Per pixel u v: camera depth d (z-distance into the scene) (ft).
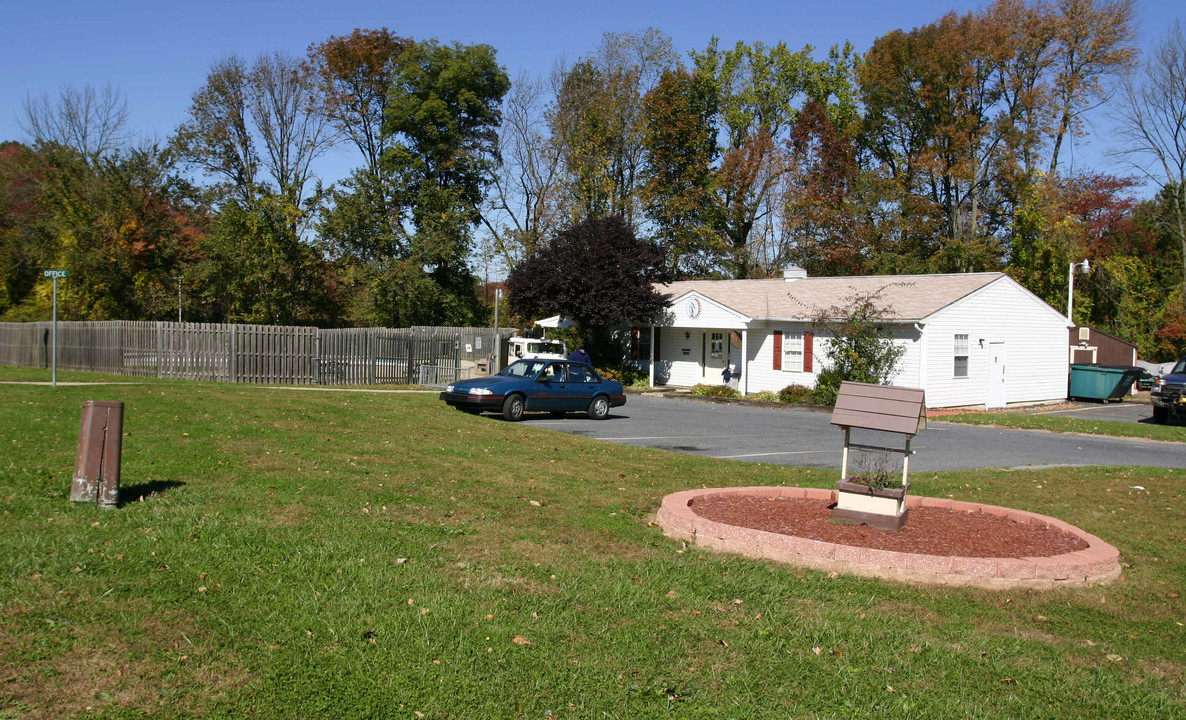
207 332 89.61
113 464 25.21
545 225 150.92
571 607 19.42
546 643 17.26
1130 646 19.11
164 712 13.66
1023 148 137.59
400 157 150.92
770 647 17.67
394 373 100.83
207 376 89.66
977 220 148.97
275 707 14.10
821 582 22.22
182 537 22.34
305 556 21.54
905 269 142.41
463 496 30.89
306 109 149.69
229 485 29.25
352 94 160.66
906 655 17.67
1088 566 23.52
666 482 37.50
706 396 96.68
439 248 147.02
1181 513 34.30
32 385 62.28
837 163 147.33
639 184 155.53
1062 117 141.18
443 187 162.50
